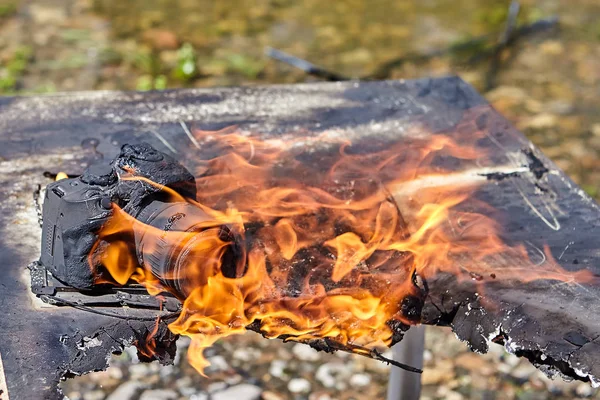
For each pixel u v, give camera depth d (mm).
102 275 1178
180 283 1147
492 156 1373
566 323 1163
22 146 1356
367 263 1213
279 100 1458
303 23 2896
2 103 1425
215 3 3025
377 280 1196
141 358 1157
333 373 1628
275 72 2557
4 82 2402
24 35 2717
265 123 1415
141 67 2545
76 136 1377
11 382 1108
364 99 1468
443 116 1441
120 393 1587
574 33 2830
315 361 1647
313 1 3076
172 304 1171
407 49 2723
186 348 1660
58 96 1444
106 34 2752
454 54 2691
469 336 1180
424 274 1210
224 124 1408
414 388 1372
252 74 2537
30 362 1124
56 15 2873
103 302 1173
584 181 2055
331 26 2879
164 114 1421
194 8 2977
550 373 1147
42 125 1392
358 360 1648
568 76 2562
